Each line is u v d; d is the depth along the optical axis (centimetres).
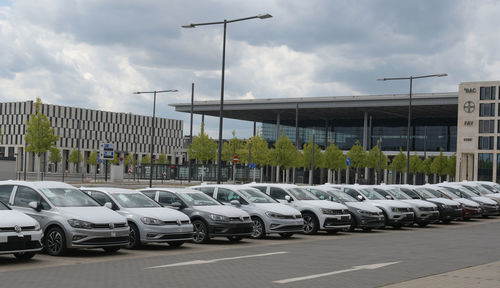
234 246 1666
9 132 12506
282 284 1027
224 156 8375
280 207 1914
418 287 1006
